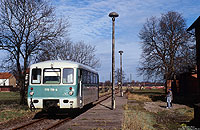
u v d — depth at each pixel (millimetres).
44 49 20656
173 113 16484
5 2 19031
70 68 13414
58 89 13156
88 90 16812
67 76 13352
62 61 13719
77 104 13320
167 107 19891
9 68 19984
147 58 39750
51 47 20984
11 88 70188
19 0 19422
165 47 38375
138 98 31750
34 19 20016
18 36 19641
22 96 20656
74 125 10648
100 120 12031
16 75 20531
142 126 10609
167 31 39594
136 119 11609
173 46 37938
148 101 27734
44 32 20516
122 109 17578
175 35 38781
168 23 39906
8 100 28500
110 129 9680
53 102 13125
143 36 41219
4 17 19062
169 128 10906
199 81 23016
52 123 12008
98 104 22688
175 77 38969
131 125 10312
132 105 21656
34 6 19844
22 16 19562
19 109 17422
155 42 40094
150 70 39000
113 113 15000
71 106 13047
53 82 13305
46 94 13156
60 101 13055
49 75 13398
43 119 13242
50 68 13445
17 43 19422
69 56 38062
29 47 20031
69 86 13180
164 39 39188
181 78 38125
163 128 10852
